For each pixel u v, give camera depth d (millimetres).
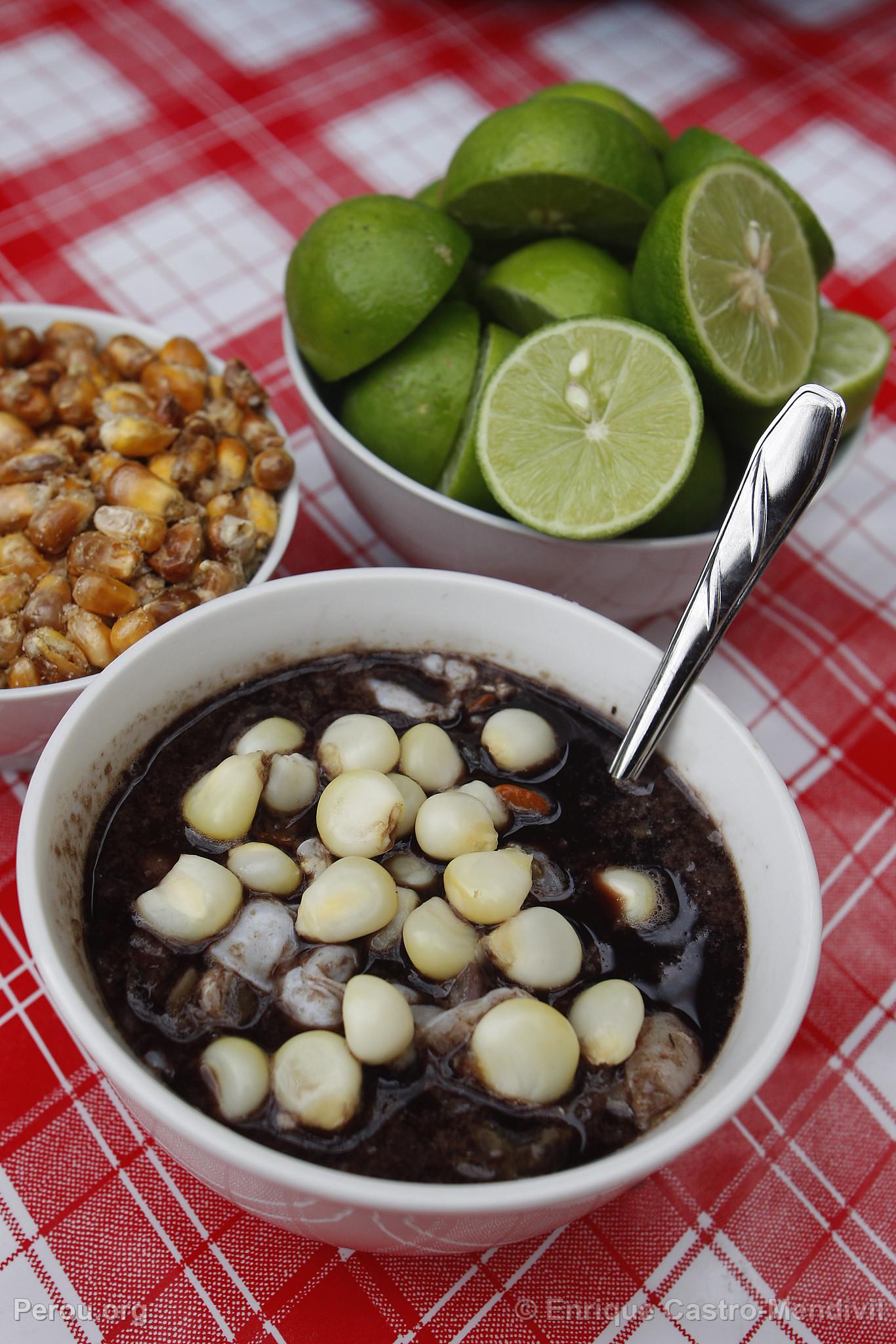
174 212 424
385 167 452
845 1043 283
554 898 251
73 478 299
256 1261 249
